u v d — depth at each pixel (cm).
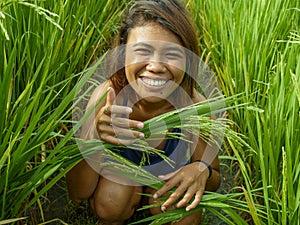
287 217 205
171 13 189
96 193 210
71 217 232
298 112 223
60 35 250
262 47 272
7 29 221
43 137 179
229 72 277
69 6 277
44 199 236
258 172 235
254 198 234
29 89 189
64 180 249
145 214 229
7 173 163
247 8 299
